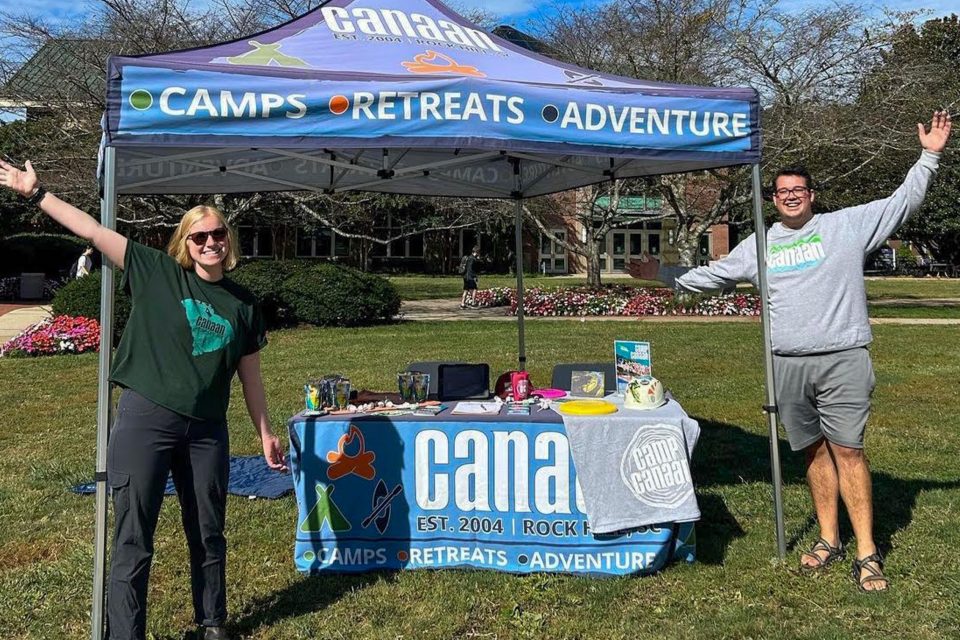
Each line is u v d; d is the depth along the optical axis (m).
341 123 3.13
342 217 18.52
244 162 4.92
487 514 3.69
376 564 3.72
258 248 36.91
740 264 3.85
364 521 3.72
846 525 4.23
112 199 2.94
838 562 3.71
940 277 35.28
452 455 3.69
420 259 41.19
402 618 3.27
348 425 3.71
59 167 12.89
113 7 13.19
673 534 3.68
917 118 14.66
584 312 17.47
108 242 2.77
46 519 4.53
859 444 3.50
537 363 10.16
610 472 3.59
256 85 3.03
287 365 9.98
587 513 3.58
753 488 4.94
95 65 12.96
